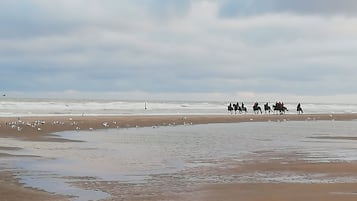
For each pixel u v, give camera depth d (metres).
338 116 98.81
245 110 103.56
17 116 69.06
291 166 24.23
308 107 178.25
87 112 90.88
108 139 40.66
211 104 174.00
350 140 40.66
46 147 33.09
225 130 53.91
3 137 40.56
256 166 24.25
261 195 16.67
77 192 17.48
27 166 23.78
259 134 47.59
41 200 16.14
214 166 24.27
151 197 16.55
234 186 18.56
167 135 45.66
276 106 103.00
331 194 16.70
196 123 67.69
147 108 122.12
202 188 18.20
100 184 19.08
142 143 36.91
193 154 29.55
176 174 21.69
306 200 15.73
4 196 16.69
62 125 54.22
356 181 19.67
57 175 21.17
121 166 24.17
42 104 117.25
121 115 79.88
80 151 30.84
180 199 16.17
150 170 22.89
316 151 31.56
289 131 52.31
